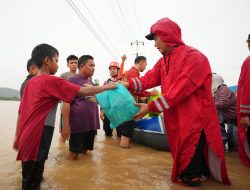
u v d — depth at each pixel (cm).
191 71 312
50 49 309
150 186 315
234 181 348
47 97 285
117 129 707
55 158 445
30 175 282
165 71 344
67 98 292
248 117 402
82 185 315
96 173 363
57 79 290
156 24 346
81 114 433
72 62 646
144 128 575
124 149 546
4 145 539
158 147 538
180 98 311
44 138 283
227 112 557
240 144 429
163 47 343
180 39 343
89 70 452
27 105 289
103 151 518
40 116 280
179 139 320
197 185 320
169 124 336
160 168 396
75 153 434
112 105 404
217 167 329
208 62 328
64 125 414
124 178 344
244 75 400
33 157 273
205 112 316
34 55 308
